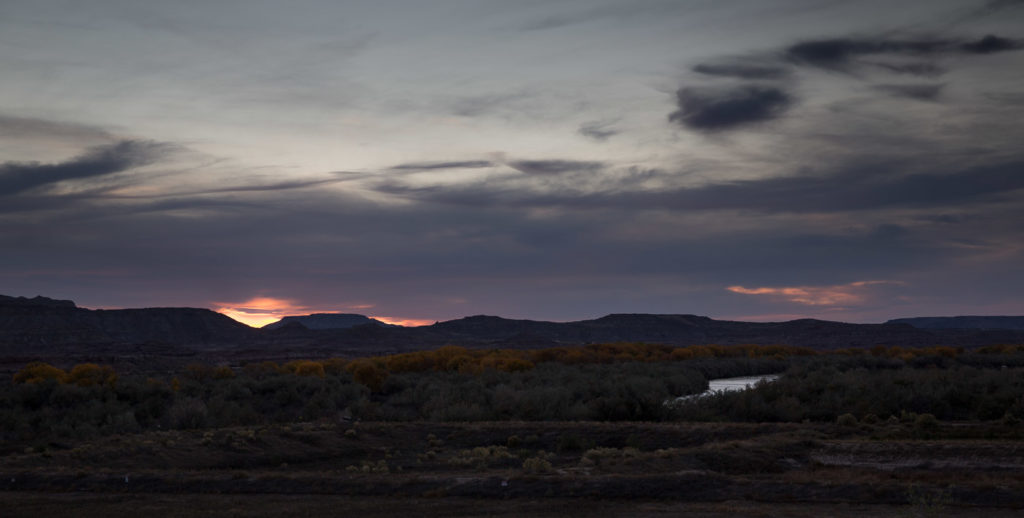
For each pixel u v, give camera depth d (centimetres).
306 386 7556
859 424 4953
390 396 7788
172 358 16662
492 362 10131
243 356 18938
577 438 4819
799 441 4172
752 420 5606
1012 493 2836
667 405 5966
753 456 3875
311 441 4897
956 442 4019
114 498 3203
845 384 6228
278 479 3438
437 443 4972
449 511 2881
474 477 3394
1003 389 5544
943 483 3055
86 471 3666
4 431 5666
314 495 3250
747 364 12306
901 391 5753
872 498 2928
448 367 10669
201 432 5231
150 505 3045
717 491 3100
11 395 6631
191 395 7206
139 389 6975
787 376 8200
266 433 4978
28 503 3106
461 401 6375
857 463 3781
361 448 4844
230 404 6706
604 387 6912
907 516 2617
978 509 2744
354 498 3181
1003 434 4478
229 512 2870
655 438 4803
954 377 6272
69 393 6650
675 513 2764
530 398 6162
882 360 10944
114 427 5688
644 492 3106
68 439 5353
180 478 3484
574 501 3039
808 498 2978
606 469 3666
